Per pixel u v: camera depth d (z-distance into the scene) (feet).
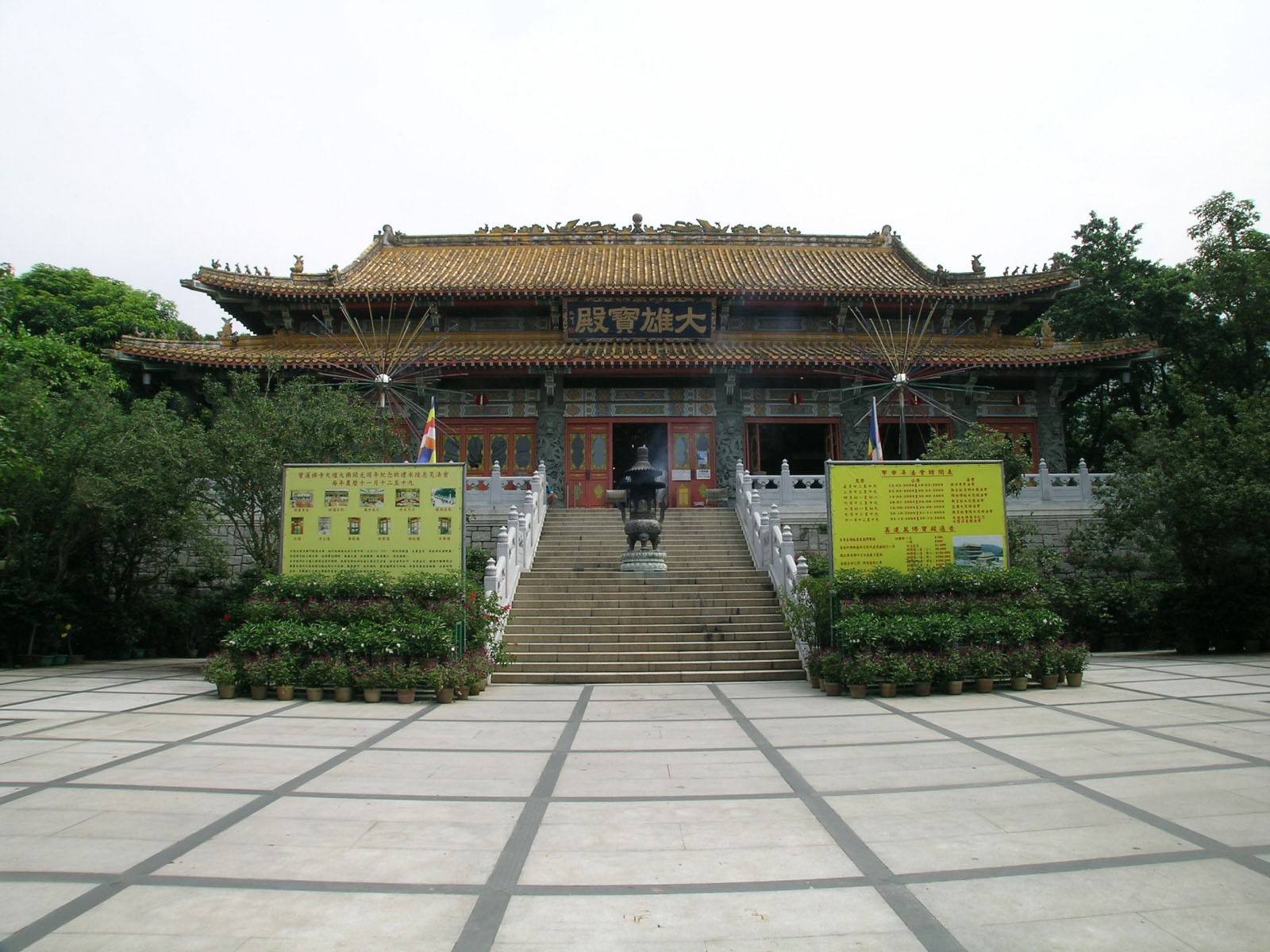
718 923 14.58
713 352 89.51
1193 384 97.76
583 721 34.96
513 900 15.61
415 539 46.73
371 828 19.99
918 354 89.15
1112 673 49.06
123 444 58.23
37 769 26.04
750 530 66.59
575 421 91.81
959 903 15.31
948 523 47.09
